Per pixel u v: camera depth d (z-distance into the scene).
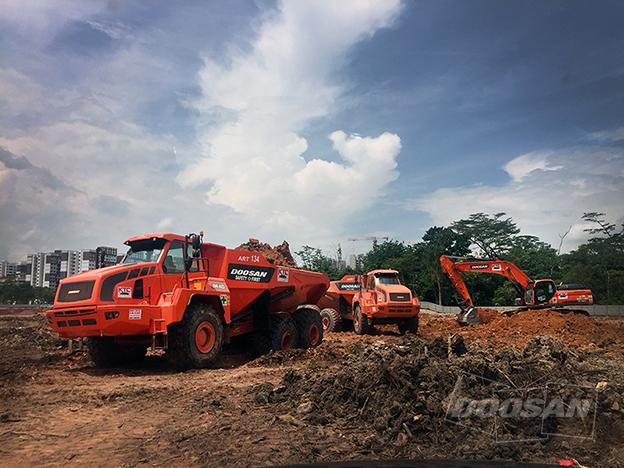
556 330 17.62
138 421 6.31
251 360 12.35
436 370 6.29
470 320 21.06
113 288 9.80
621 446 5.11
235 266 12.34
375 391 6.31
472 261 22.62
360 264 84.69
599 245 48.06
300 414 6.35
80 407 7.05
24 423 6.27
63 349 13.68
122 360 11.27
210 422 6.13
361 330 20.08
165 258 10.77
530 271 56.22
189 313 10.47
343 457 4.93
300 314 14.23
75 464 4.88
